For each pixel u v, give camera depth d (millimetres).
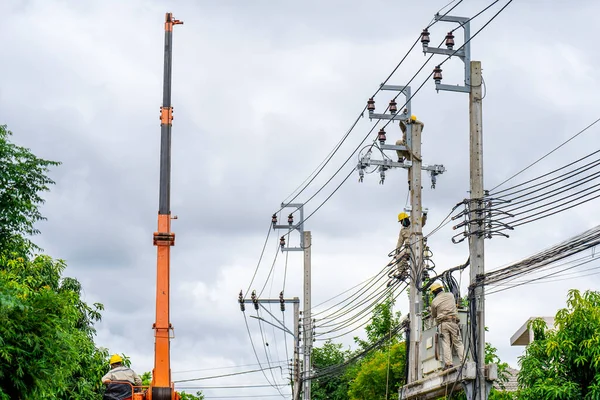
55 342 23250
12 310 22578
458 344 27516
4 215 26266
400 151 32875
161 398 24438
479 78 27016
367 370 47125
